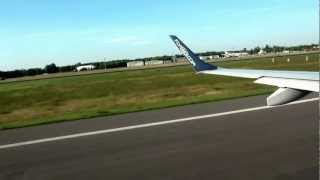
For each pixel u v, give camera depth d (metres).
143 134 14.54
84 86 48.62
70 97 35.56
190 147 12.38
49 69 145.00
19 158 12.41
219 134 13.84
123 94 34.62
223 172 9.96
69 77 82.00
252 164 10.45
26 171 11.04
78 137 14.77
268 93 24.30
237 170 10.05
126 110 20.42
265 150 11.60
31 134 15.88
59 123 17.94
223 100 22.05
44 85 58.12
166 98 29.31
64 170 10.91
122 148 12.75
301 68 53.47
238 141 12.76
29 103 32.69
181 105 21.02
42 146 13.77
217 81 41.44
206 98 23.81
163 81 46.91
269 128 14.31
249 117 16.55
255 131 13.98
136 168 10.68
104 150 12.66
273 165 10.27
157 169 10.49
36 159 12.16
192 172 10.10
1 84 74.56
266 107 18.56
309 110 17.17
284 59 92.56
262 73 11.64
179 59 166.25
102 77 68.94
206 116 17.30
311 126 14.22
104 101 30.25
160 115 18.20
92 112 21.11
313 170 9.73
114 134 14.87
